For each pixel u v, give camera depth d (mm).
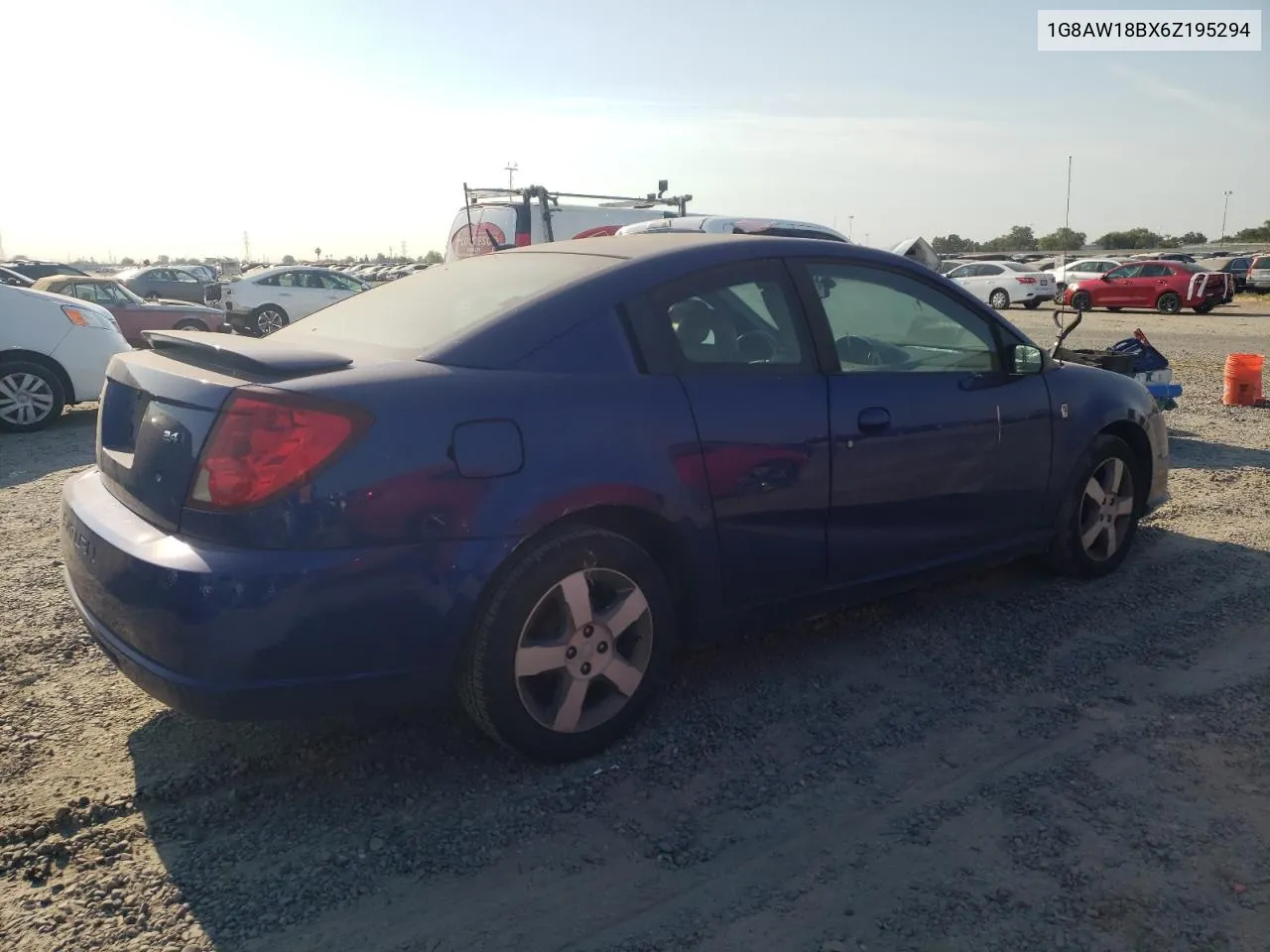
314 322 3732
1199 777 3006
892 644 4039
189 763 3109
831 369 3613
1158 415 4922
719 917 2414
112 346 9445
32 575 4816
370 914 2430
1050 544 4523
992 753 3174
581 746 3105
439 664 2811
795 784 3000
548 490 2877
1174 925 2355
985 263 31297
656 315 3256
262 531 2578
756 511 3352
